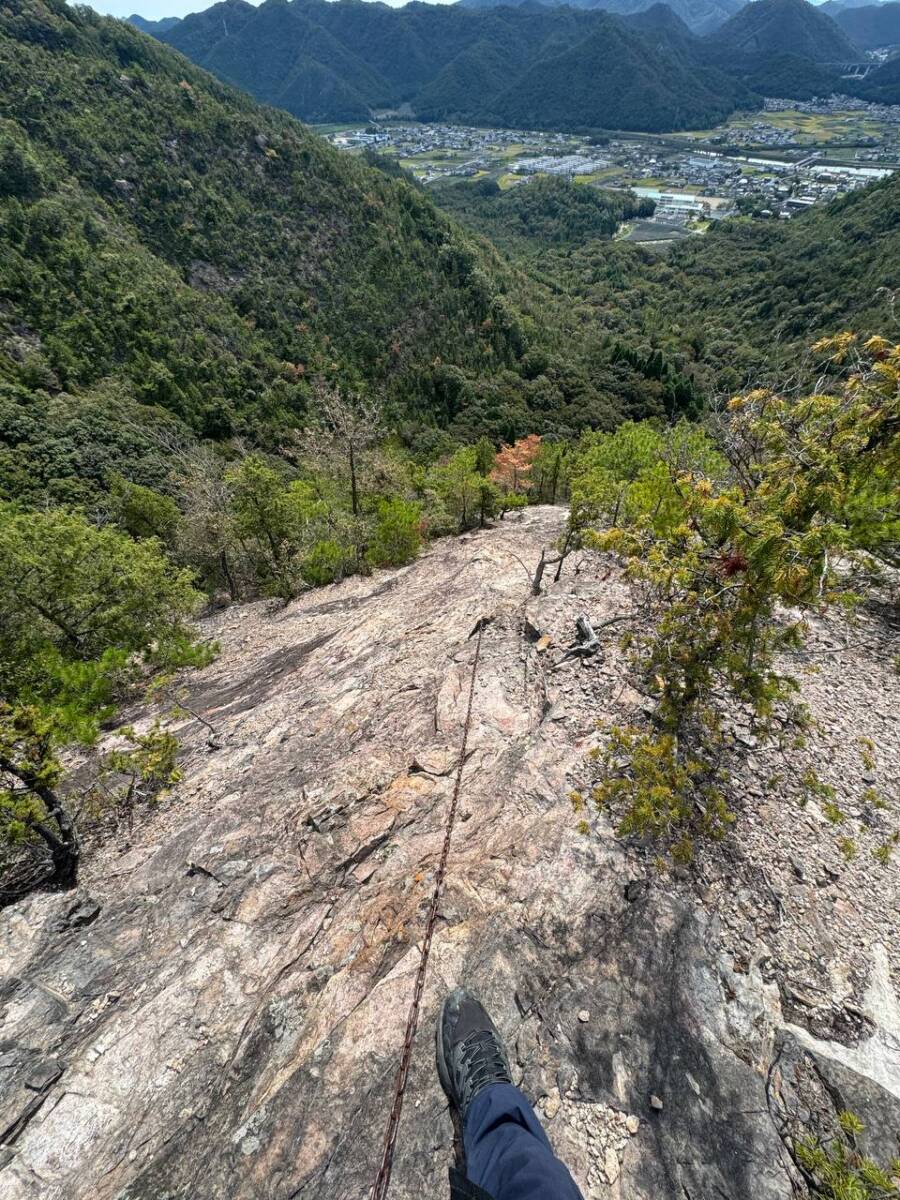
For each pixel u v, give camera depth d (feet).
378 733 24.99
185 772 26.73
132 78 327.88
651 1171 11.23
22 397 158.51
